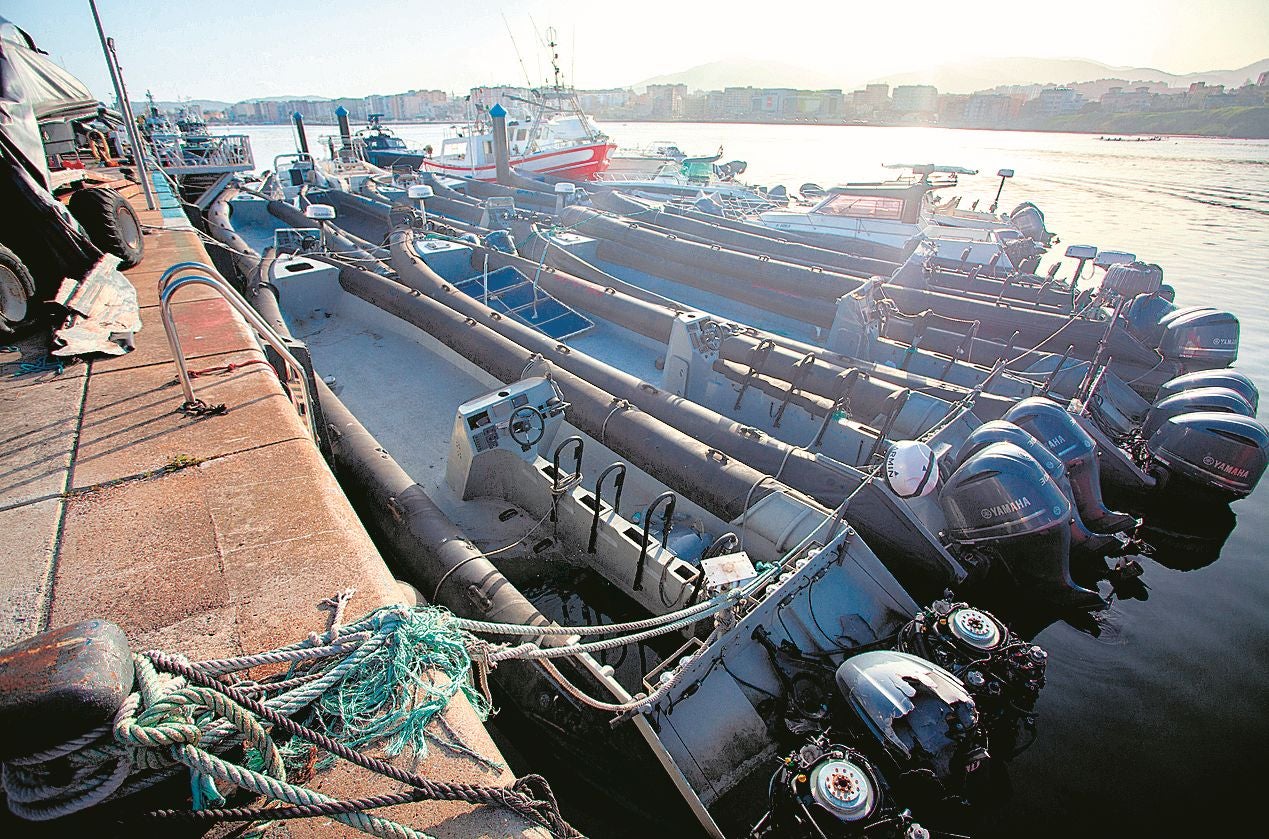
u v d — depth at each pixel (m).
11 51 5.50
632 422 6.13
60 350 4.36
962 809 4.25
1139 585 6.86
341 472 5.39
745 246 13.43
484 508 5.70
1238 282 18.48
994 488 5.63
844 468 5.61
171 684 1.63
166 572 2.52
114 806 1.67
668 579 4.46
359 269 9.51
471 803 1.84
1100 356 8.82
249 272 9.23
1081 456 6.68
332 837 1.74
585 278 11.20
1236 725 5.21
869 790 3.33
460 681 2.11
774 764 3.90
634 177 24.92
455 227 13.71
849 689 3.93
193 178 19.67
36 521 2.80
